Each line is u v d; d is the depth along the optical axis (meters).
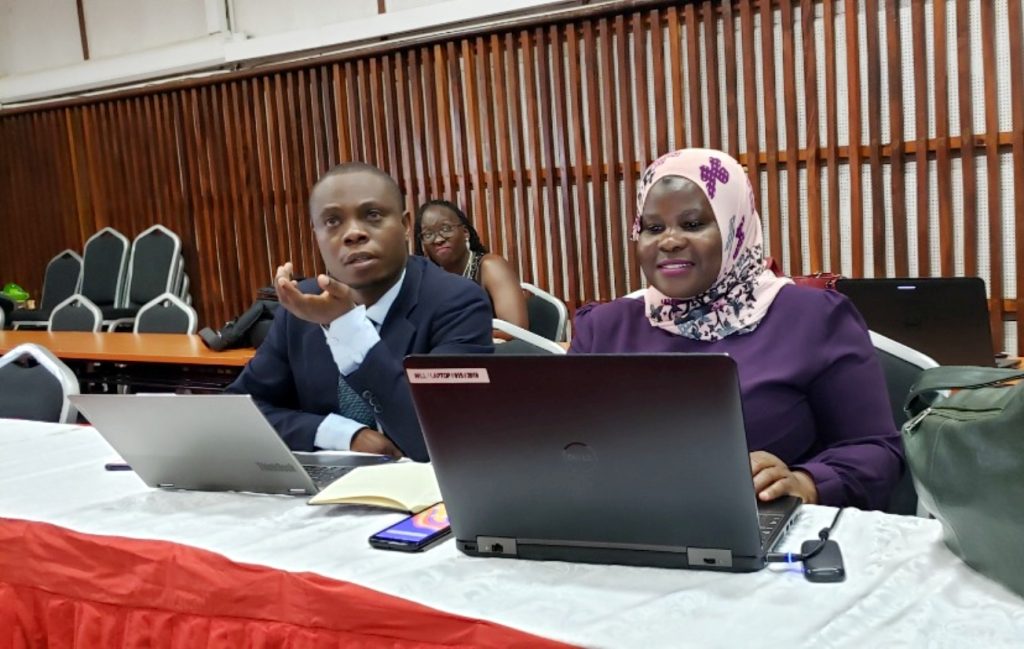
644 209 1.59
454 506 1.12
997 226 3.88
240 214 6.24
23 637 1.34
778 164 4.36
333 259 1.82
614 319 1.71
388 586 1.03
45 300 6.82
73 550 1.29
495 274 3.85
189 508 1.39
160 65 6.29
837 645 0.83
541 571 1.06
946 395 1.08
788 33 4.21
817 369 1.52
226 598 1.14
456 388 1.04
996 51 3.83
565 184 4.91
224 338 3.83
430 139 5.36
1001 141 3.85
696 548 1.02
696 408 0.93
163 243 6.38
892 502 1.60
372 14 5.55
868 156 4.14
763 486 1.24
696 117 4.48
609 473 1.01
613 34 4.67
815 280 3.00
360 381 1.64
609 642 0.87
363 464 1.60
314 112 5.77
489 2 4.95
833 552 1.03
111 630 1.25
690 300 1.61
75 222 7.02
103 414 1.47
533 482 1.06
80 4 6.72
